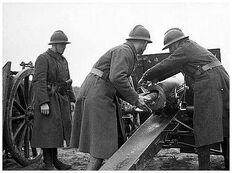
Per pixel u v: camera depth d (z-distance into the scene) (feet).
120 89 11.41
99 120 11.71
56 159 14.80
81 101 12.39
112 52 11.96
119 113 12.52
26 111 15.29
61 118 14.65
